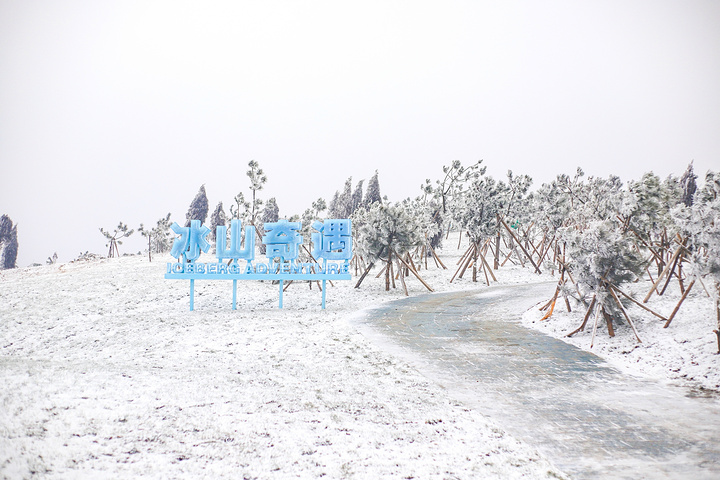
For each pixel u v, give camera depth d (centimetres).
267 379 1159
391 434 823
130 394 928
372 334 1803
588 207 3272
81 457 639
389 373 1271
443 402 1029
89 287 3484
